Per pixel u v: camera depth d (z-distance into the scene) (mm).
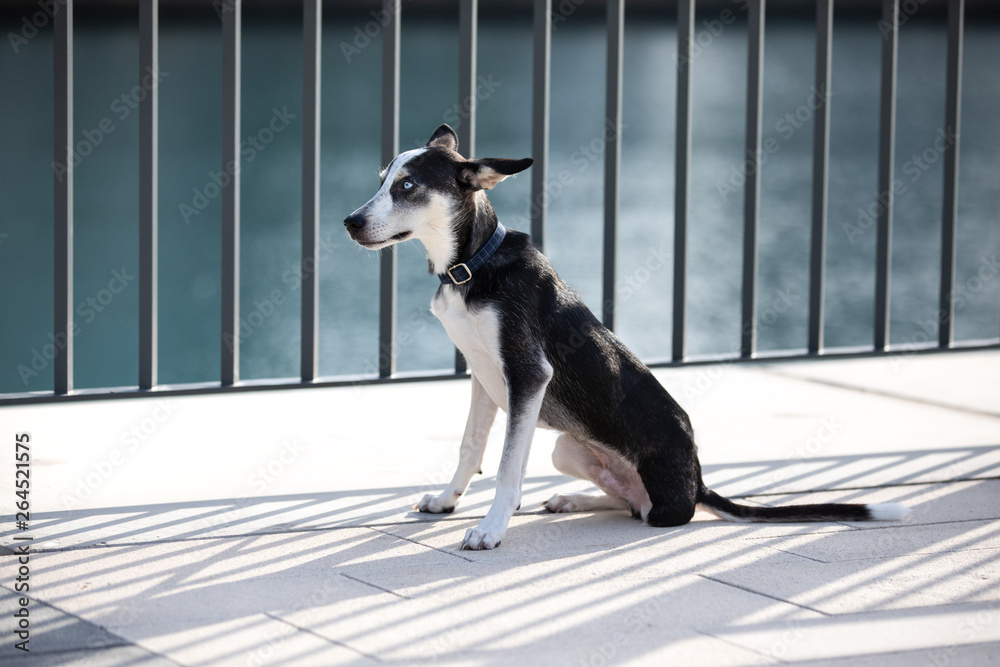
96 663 2139
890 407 4781
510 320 3049
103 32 23828
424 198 3031
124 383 7406
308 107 3875
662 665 2168
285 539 3010
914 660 2209
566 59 25500
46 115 16859
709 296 9266
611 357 3182
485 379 3240
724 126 18641
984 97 20719
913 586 2652
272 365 7812
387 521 3199
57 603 2473
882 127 4438
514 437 3047
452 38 26812
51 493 3402
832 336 7773
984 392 5086
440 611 2457
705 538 3066
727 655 2223
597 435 3184
